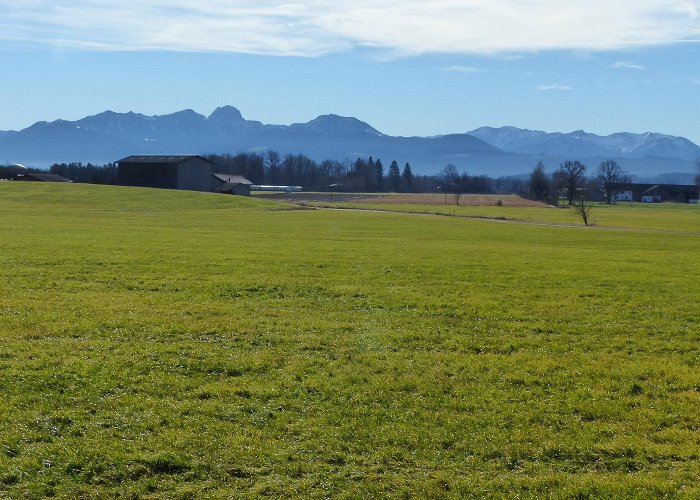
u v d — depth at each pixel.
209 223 82.19
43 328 21.08
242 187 179.62
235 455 12.16
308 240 58.97
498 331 22.22
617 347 20.36
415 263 41.09
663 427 13.75
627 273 38.25
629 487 11.08
